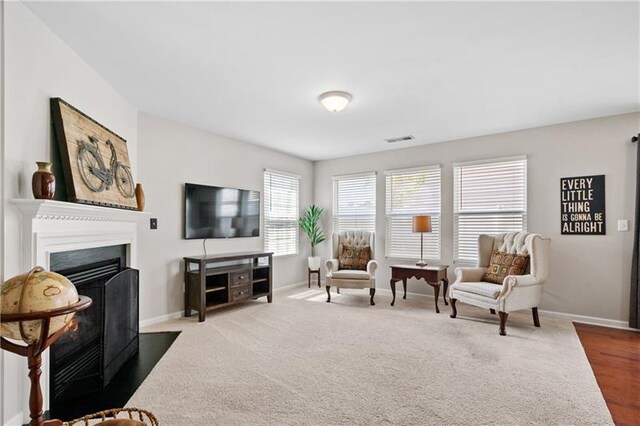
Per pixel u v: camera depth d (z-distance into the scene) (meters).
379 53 2.42
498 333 3.34
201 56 2.47
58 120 2.12
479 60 2.52
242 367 2.52
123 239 2.95
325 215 6.15
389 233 5.39
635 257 3.49
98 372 2.17
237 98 3.27
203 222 4.24
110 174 2.66
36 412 1.27
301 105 3.46
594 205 3.78
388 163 5.44
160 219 3.77
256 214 5.09
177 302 3.93
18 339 1.26
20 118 1.84
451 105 3.45
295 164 5.93
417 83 2.92
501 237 4.05
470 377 2.36
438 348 2.92
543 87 2.99
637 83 2.90
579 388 2.21
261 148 5.25
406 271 4.43
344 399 2.06
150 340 3.12
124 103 3.25
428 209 5.02
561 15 1.96
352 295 5.19
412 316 3.97
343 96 3.12
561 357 2.73
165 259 3.81
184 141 4.07
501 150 4.41
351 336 3.24
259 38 2.23
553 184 4.04
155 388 2.20
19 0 1.82
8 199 1.72
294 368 2.51
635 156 3.58
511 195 4.33
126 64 2.58
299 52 2.41
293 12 1.95
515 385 2.25
